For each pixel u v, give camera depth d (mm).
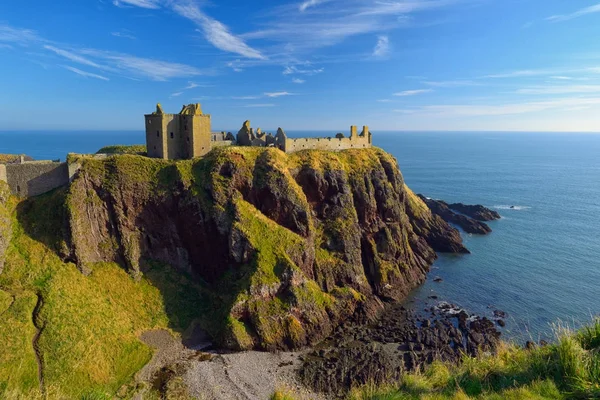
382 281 92938
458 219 147875
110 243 78875
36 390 27141
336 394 58125
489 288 94375
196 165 87500
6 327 57438
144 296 75938
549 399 17703
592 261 110375
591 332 22062
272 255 79062
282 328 72688
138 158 85438
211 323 74062
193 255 84250
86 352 59594
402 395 21891
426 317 82188
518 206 184250
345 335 76125
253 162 90125
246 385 59688
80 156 82062
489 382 21391
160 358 65312
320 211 95312
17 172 77000
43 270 68500
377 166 108000
